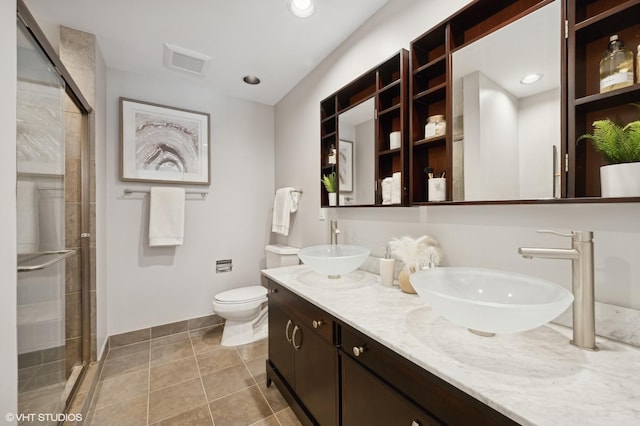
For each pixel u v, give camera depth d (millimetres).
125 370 1877
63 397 1331
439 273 1075
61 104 1324
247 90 2625
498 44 1013
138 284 2277
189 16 1634
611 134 743
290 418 1444
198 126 2520
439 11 1283
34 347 1070
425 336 860
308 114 2334
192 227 2521
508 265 1063
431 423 712
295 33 1811
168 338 2354
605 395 574
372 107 1561
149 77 2322
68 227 1702
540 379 633
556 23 869
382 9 1587
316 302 1194
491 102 1028
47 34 1674
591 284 762
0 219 745
